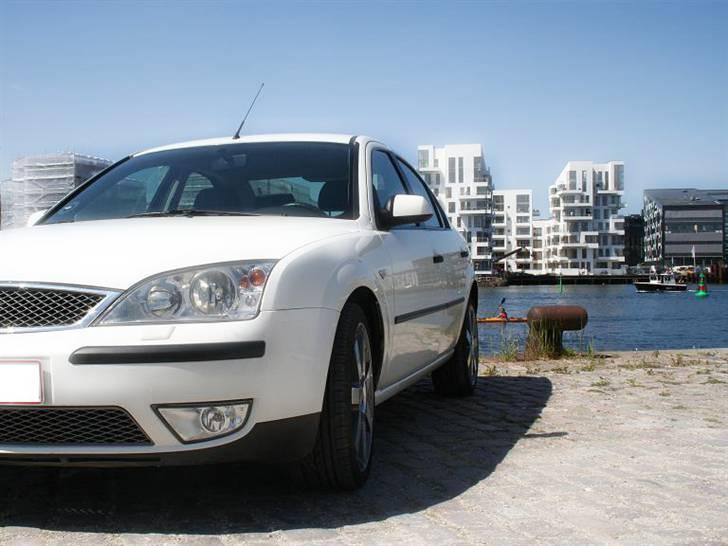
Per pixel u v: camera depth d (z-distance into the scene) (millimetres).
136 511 3080
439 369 5852
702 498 3268
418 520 2982
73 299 2820
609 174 135500
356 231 3705
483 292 114375
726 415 5125
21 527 2895
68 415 2783
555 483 3504
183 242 3043
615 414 5184
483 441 4402
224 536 2797
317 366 3027
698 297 96125
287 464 3262
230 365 2787
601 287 131500
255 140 4574
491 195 129375
